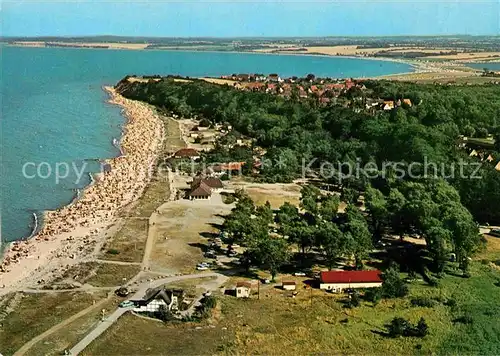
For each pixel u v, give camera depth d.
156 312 118.12
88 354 102.75
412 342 111.25
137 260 143.62
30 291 126.12
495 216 180.50
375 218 164.88
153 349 105.12
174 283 131.50
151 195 195.88
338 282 131.62
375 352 107.50
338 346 109.00
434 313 122.50
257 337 110.19
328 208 170.25
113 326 112.00
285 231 151.25
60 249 149.62
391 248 157.75
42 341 106.50
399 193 171.25
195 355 103.69
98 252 147.75
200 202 190.88
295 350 106.75
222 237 158.88
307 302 125.00
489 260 152.62
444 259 142.00
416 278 139.62
